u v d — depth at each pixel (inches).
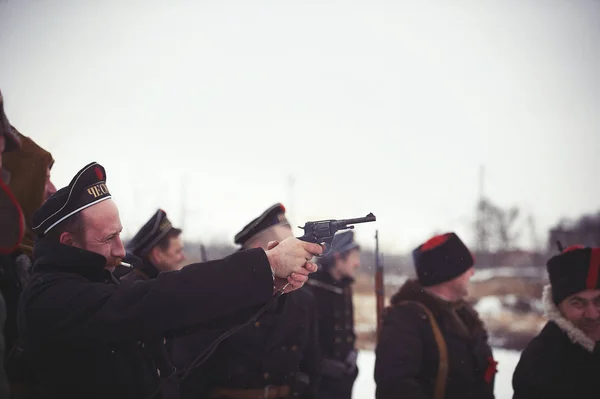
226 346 137.7
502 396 239.0
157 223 158.6
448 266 134.8
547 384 107.1
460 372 127.1
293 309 149.8
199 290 75.8
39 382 89.7
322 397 196.7
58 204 85.0
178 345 138.5
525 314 527.8
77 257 83.0
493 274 730.8
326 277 213.8
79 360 80.4
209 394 137.2
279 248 82.8
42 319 77.3
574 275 109.1
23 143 117.5
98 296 76.9
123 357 85.2
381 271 180.4
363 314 517.7
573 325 110.3
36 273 83.9
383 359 126.2
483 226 1222.9
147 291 76.0
